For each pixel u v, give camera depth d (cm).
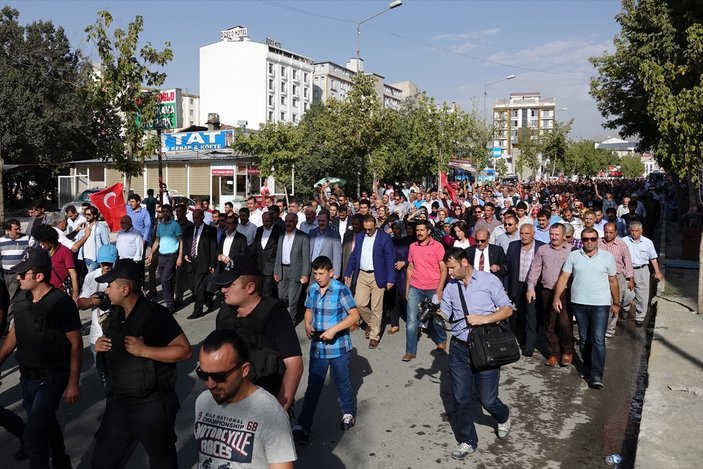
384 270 835
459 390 496
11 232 845
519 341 888
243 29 9712
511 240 932
